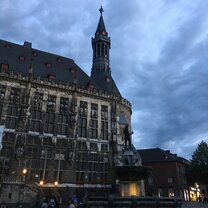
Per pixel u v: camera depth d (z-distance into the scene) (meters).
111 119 54.66
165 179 70.69
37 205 37.25
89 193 46.59
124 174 20.42
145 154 77.38
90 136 51.00
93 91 54.28
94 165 49.34
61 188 44.59
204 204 47.78
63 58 61.53
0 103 44.66
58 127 48.47
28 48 57.78
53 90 50.25
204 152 70.19
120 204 17.91
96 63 65.31
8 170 41.47
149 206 18.27
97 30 68.94
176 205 19.12
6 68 48.12
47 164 45.06
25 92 46.94
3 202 32.38
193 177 70.94
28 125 45.25
